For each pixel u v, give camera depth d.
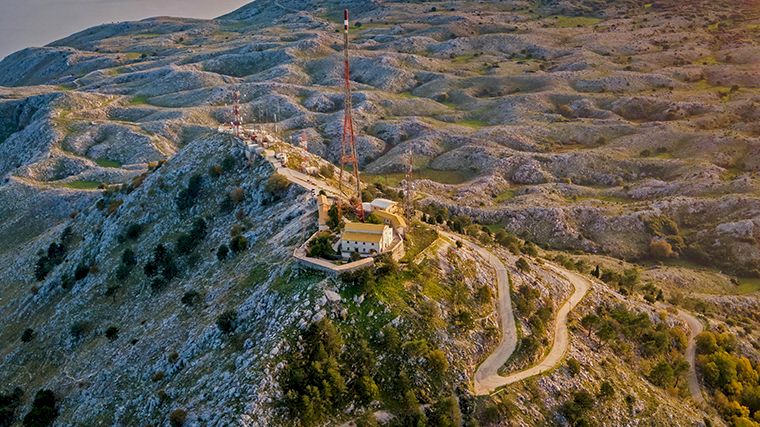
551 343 130.88
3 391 145.50
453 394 105.50
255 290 124.06
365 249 124.38
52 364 148.75
